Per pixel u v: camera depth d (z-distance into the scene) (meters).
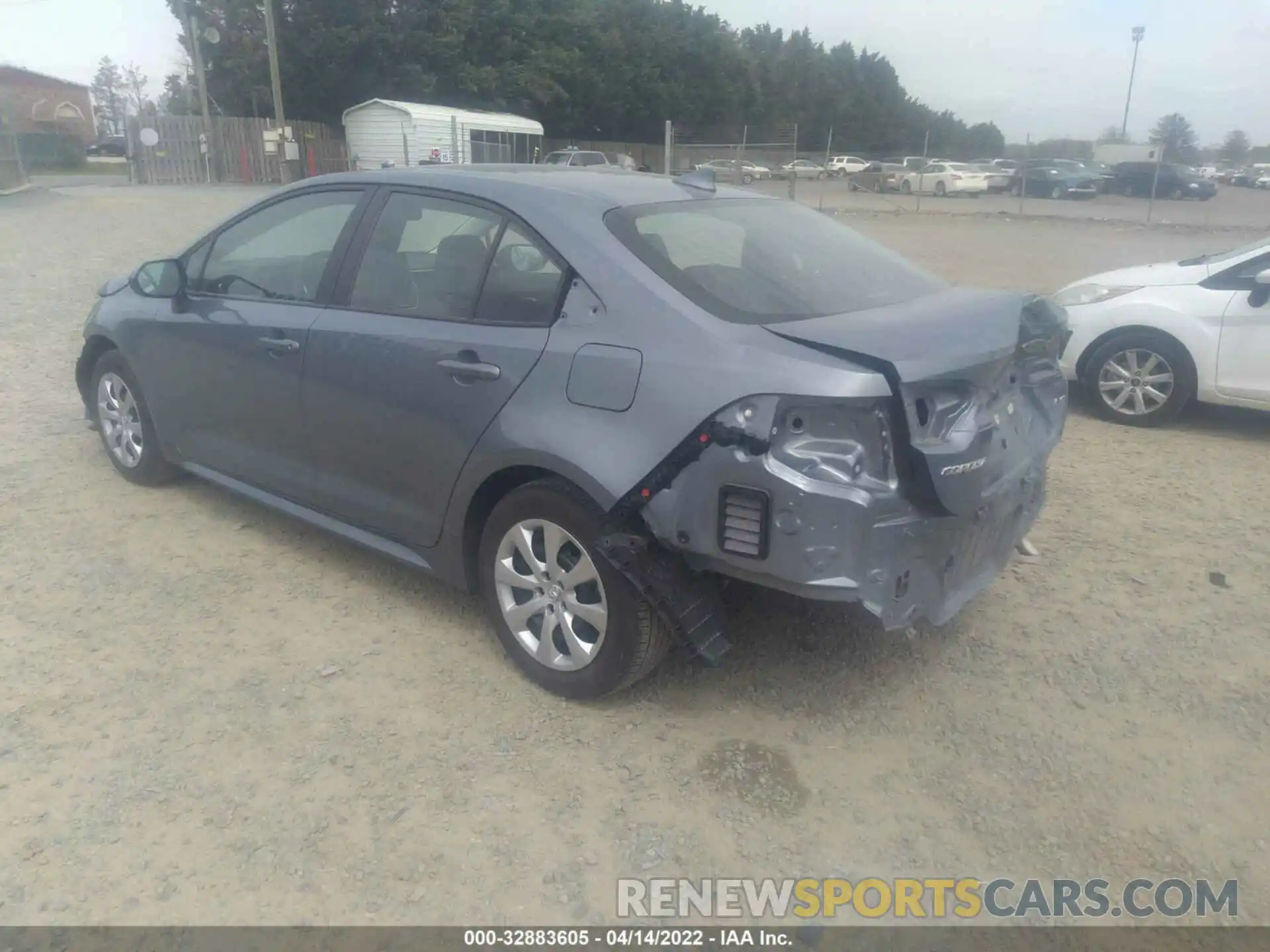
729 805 3.14
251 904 2.71
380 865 2.86
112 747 3.33
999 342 3.29
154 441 5.38
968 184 37.81
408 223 4.04
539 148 51.97
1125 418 7.34
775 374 2.99
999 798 3.22
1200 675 3.94
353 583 4.52
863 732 3.53
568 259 3.50
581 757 3.35
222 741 3.38
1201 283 7.07
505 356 3.54
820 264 3.85
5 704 3.54
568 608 3.55
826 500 2.96
